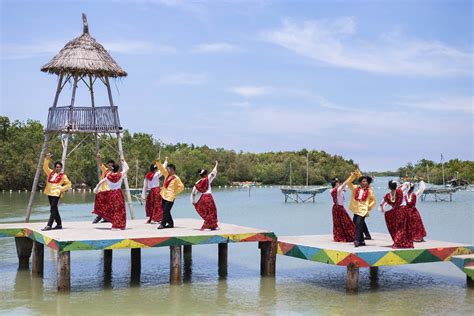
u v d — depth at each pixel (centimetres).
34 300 1326
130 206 2261
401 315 1203
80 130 2186
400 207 1420
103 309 1252
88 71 2145
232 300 1335
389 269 1733
